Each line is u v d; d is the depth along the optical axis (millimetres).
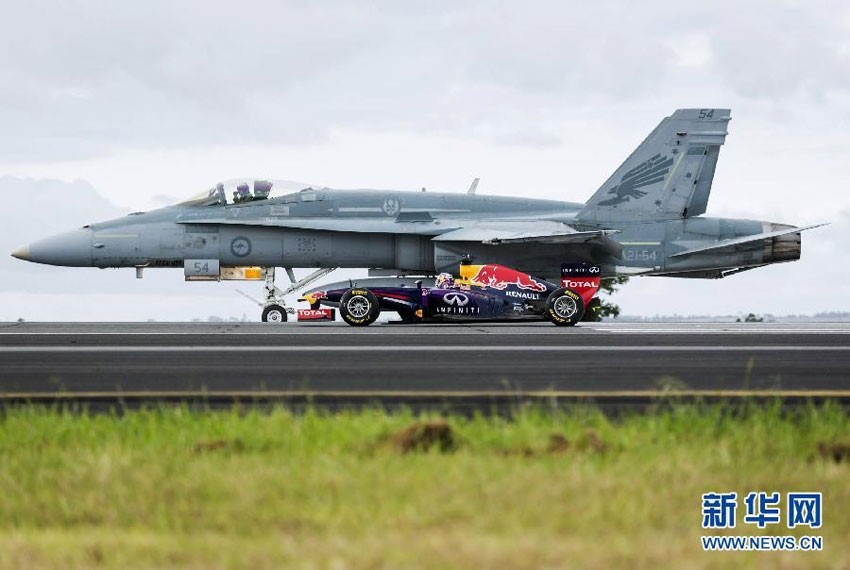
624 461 29141
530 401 43000
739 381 49688
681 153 134375
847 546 22797
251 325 107000
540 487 26078
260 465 28531
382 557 20672
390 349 68625
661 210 134625
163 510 24453
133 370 54938
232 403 42688
